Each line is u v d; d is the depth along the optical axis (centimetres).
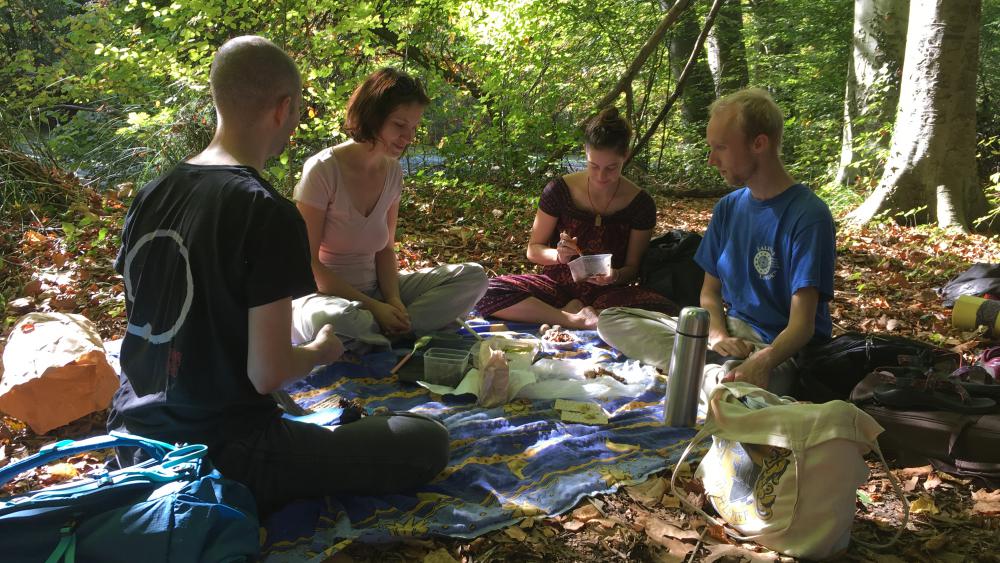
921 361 329
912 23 837
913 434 295
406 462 254
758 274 351
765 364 313
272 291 206
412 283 426
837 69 1327
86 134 861
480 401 336
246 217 204
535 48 1148
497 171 973
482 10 1080
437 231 707
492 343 381
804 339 320
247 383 222
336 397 333
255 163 226
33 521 186
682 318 314
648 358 389
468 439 301
